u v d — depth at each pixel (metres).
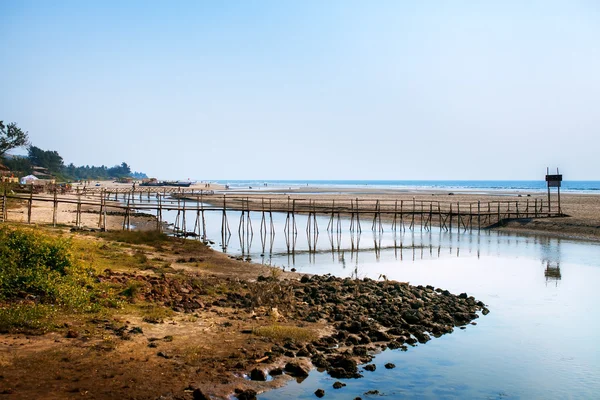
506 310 19.20
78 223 39.69
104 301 14.77
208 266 26.19
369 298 19.25
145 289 17.06
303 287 21.12
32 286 14.43
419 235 48.06
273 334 13.58
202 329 13.63
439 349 14.40
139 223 50.94
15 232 17.11
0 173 84.56
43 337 11.47
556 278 25.98
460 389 11.64
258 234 48.94
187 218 66.56
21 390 8.76
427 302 19.52
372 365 12.48
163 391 9.55
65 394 8.85
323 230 52.50
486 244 40.97
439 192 138.50
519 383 12.13
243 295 18.69
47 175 143.25
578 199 85.62
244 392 9.95
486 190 161.62
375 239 44.91
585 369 13.13
